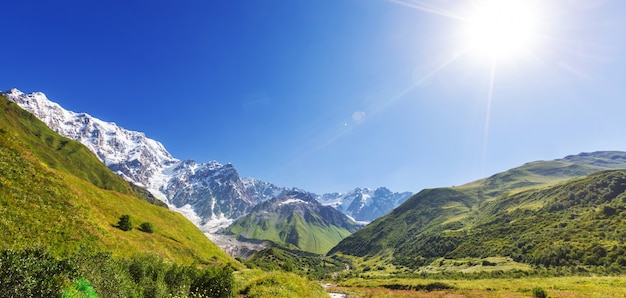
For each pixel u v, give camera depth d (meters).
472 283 97.00
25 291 11.77
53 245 32.66
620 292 53.47
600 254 117.44
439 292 70.25
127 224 56.62
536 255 139.38
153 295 20.75
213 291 26.11
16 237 30.19
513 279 108.38
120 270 19.55
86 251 17.44
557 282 83.62
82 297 13.94
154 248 56.19
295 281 41.00
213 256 77.50
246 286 34.41
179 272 26.72
